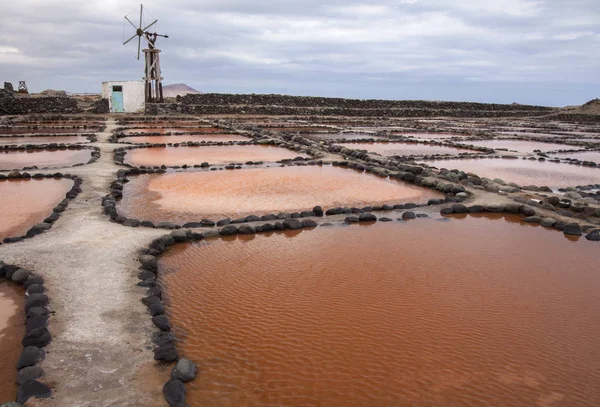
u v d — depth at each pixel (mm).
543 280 8875
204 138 30672
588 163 22797
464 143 31391
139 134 31391
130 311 7004
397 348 6371
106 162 19578
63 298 7309
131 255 9172
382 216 12852
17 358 5969
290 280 8641
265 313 7344
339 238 11031
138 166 19734
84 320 6680
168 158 22125
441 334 6766
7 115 41125
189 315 7270
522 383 5668
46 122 37750
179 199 14352
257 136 30438
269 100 56844
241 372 5801
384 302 7777
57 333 6320
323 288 8305
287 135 29297
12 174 16594
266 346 6387
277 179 17453
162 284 8414
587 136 37781
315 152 22734
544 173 20578
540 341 6648
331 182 17078
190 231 10820
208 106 50438
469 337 6703
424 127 41750
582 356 6297
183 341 6496
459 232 11703
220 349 6305
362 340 6559
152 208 13312
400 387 5539
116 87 47938
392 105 63688
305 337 6625
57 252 9164
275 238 10977
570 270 9414
